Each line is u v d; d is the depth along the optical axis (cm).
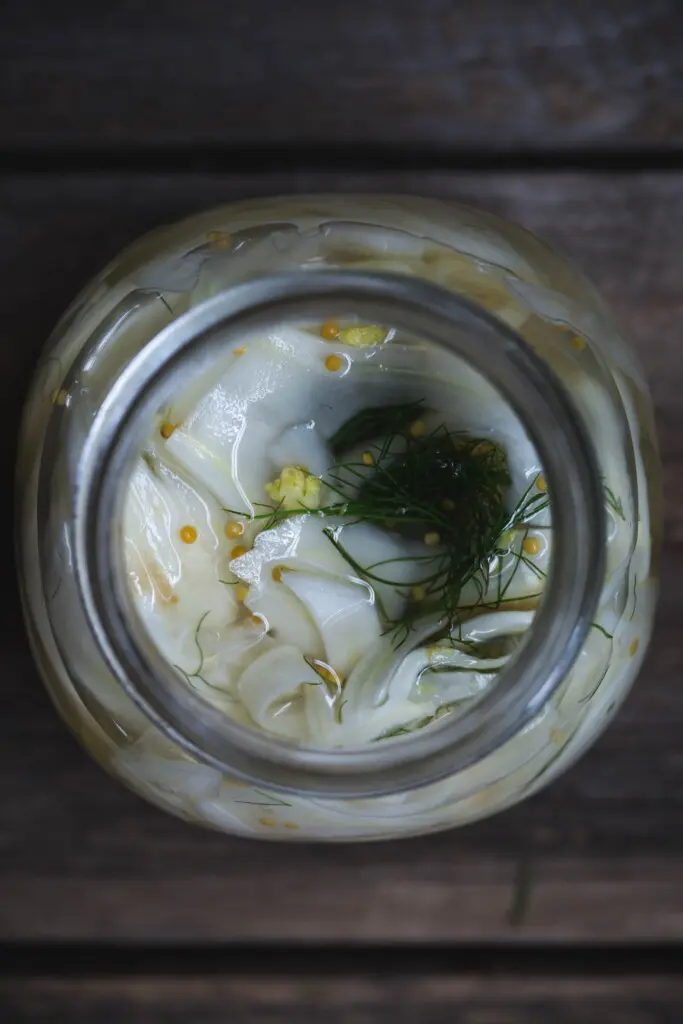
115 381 32
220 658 33
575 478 32
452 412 33
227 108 38
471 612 33
